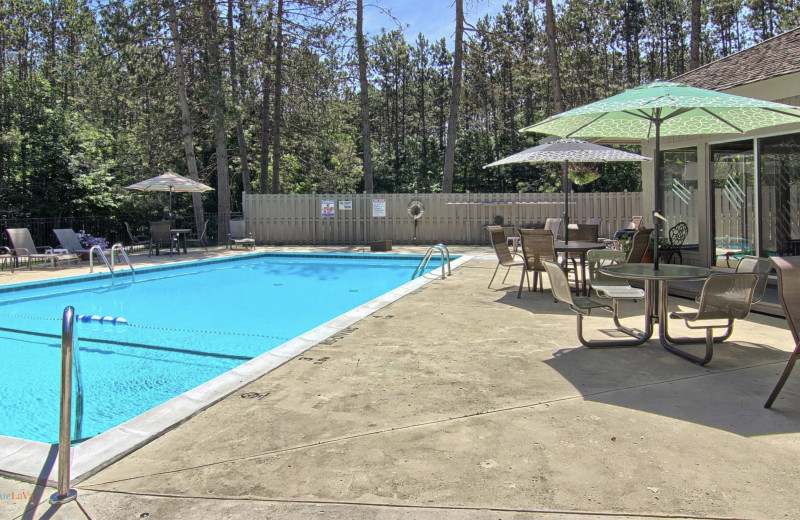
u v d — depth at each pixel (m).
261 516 2.15
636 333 4.93
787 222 6.52
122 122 20.86
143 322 6.92
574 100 24.34
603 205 17.69
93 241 15.38
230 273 12.27
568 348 4.64
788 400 3.33
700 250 7.84
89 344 5.78
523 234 7.26
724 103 3.99
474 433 2.91
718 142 7.40
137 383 4.54
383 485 2.38
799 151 6.31
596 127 5.96
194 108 20.47
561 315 6.07
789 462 2.54
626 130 5.98
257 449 2.75
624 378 3.81
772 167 6.68
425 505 2.21
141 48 18.06
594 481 2.39
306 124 24.50
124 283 10.53
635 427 2.96
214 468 2.56
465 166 39.09
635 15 38.75
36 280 9.55
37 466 2.61
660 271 4.59
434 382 3.77
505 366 4.14
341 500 2.26
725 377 3.79
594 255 5.66
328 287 10.09
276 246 18.25
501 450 2.71
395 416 3.16
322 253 14.64
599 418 3.10
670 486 2.33
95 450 2.73
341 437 2.88
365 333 5.24
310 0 20.36
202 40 18.56
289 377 3.91
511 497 2.27
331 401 3.42
